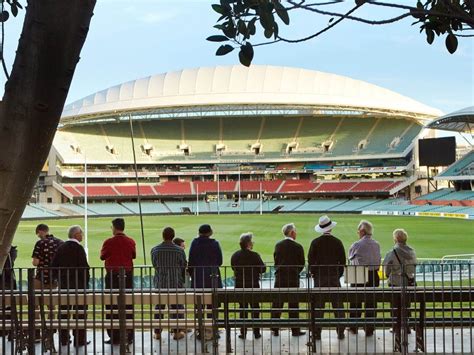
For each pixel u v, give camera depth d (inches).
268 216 2918.3
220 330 405.7
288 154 3686.0
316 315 380.8
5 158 97.4
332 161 3732.8
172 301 334.6
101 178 3742.6
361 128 3777.1
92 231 2042.3
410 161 3526.1
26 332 353.1
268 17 115.5
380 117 3786.9
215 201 3604.8
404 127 3708.2
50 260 389.4
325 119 3833.7
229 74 3816.4
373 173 3619.6
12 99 95.9
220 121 3865.7
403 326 317.1
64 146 3631.9
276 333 380.8
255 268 373.4
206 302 329.1
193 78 3821.4
